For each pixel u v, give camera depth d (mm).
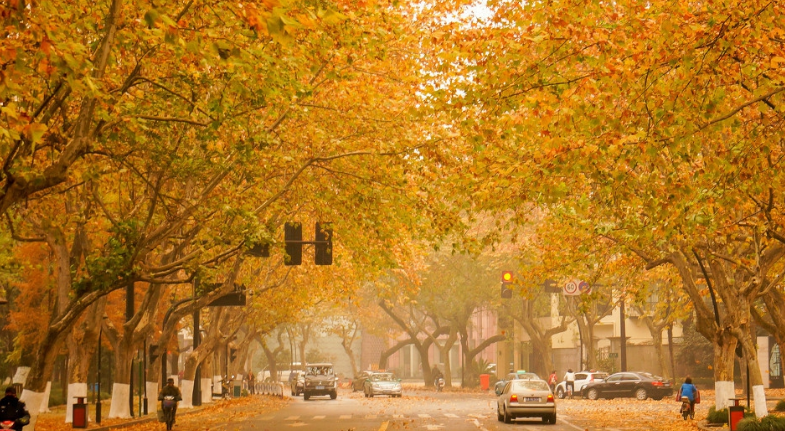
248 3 15156
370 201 33938
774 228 26828
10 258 39375
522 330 112688
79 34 22047
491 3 21984
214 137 24328
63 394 67938
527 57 21500
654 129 20812
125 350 42500
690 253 37812
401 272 53719
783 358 38250
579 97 20828
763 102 20906
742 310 34156
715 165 22234
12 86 14898
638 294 41250
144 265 29453
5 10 14023
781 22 18781
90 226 35812
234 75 21203
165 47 22438
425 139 31391
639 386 68125
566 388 72500
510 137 25750
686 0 20188
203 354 56312
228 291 45219
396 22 24906
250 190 32719
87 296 28750
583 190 30422
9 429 22031
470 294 88812
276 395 83125
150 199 30797
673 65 20219
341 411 52844
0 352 72375
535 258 40031
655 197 23297
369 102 30047
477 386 101688
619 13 22828
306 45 22203
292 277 56531
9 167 20234
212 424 40875
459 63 22719
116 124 23453
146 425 40094
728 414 34781
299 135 31625
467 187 27625
